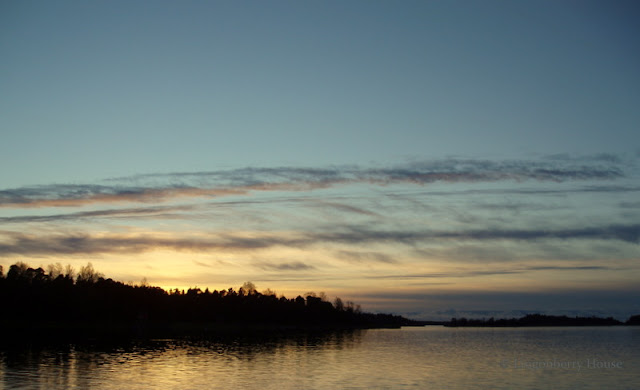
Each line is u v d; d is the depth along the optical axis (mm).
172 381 70125
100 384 66375
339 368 87812
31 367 79438
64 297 195500
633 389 68688
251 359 101750
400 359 107375
